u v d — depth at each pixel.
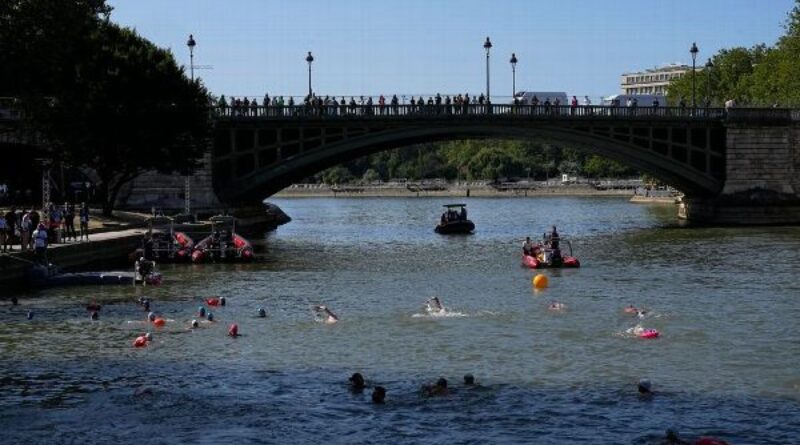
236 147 124.69
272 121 123.38
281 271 83.38
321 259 94.12
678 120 131.00
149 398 41.72
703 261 88.44
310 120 123.38
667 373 45.44
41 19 107.69
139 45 115.06
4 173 133.50
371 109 123.81
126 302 65.06
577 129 127.88
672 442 36.28
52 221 82.12
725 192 134.50
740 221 134.38
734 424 38.38
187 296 67.88
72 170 127.94
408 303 64.88
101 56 108.62
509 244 111.81
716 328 55.50
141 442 36.69
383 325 56.88
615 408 40.25
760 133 134.38
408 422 38.59
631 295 67.81
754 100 183.62
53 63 108.06
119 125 107.00
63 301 65.31
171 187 125.12
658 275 78.81
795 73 168.75
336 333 54.62
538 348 50.53
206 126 115.94
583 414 39.50
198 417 39.34
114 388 43.28
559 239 90.62
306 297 67.69
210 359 48.41
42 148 119.69
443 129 123.81
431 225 153.25
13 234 77.50
